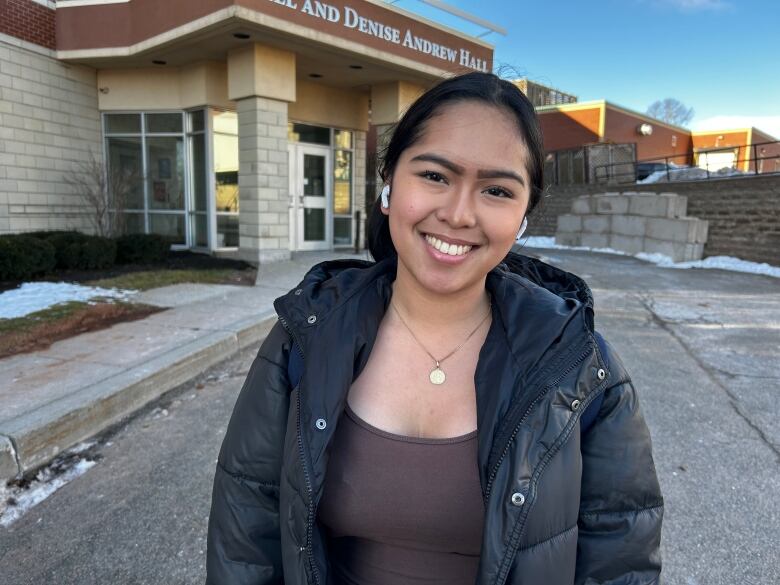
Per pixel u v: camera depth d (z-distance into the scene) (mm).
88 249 9055
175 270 9469
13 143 10695
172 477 3072
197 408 4051
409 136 1079
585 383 1077
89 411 3574
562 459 1038
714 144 36125
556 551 1024
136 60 11359
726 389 4570
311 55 10828
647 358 5379
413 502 1077
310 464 1094
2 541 2521
